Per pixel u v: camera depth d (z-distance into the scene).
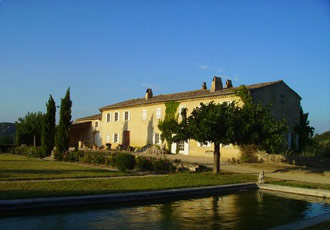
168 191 11.26
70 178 14.32
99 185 12.13
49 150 29.22
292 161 24.09
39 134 43.28
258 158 25.30
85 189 10.97
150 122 36.69
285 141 28.83
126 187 11.78
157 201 10.80
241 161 24.70
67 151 26.89
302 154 27.42
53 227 7.27
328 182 16.17
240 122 16.58
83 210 8.95
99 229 7.25
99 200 9.69
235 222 8.30
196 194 12.11
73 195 9.73
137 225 7.68
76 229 7.20
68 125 28.59
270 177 17.38
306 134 31.48
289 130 30.08
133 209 9.38
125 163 18.70
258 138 16.83
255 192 13.43
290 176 18.20
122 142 41.47
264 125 16.80
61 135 28.17
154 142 35.69
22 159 26.52
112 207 9.49
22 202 8.51
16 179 13.29
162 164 18.95
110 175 16.03
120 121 42.41
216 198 11.77
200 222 8.19
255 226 7.96
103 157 22.12
